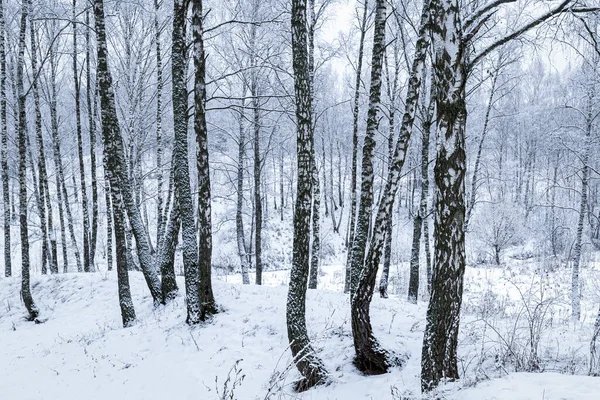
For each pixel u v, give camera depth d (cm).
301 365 630
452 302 457
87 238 1853
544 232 2695
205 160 910
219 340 829
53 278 1502
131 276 1435
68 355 916
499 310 999
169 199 1603
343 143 3828
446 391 426
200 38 895
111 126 1032
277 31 1414
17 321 1282
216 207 3275
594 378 386
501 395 369
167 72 1659
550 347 644
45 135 2259
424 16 689
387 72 1344
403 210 4181
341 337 768
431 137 1539
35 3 1327
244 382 673
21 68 1269
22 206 1284
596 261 2244
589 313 1463
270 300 1016
